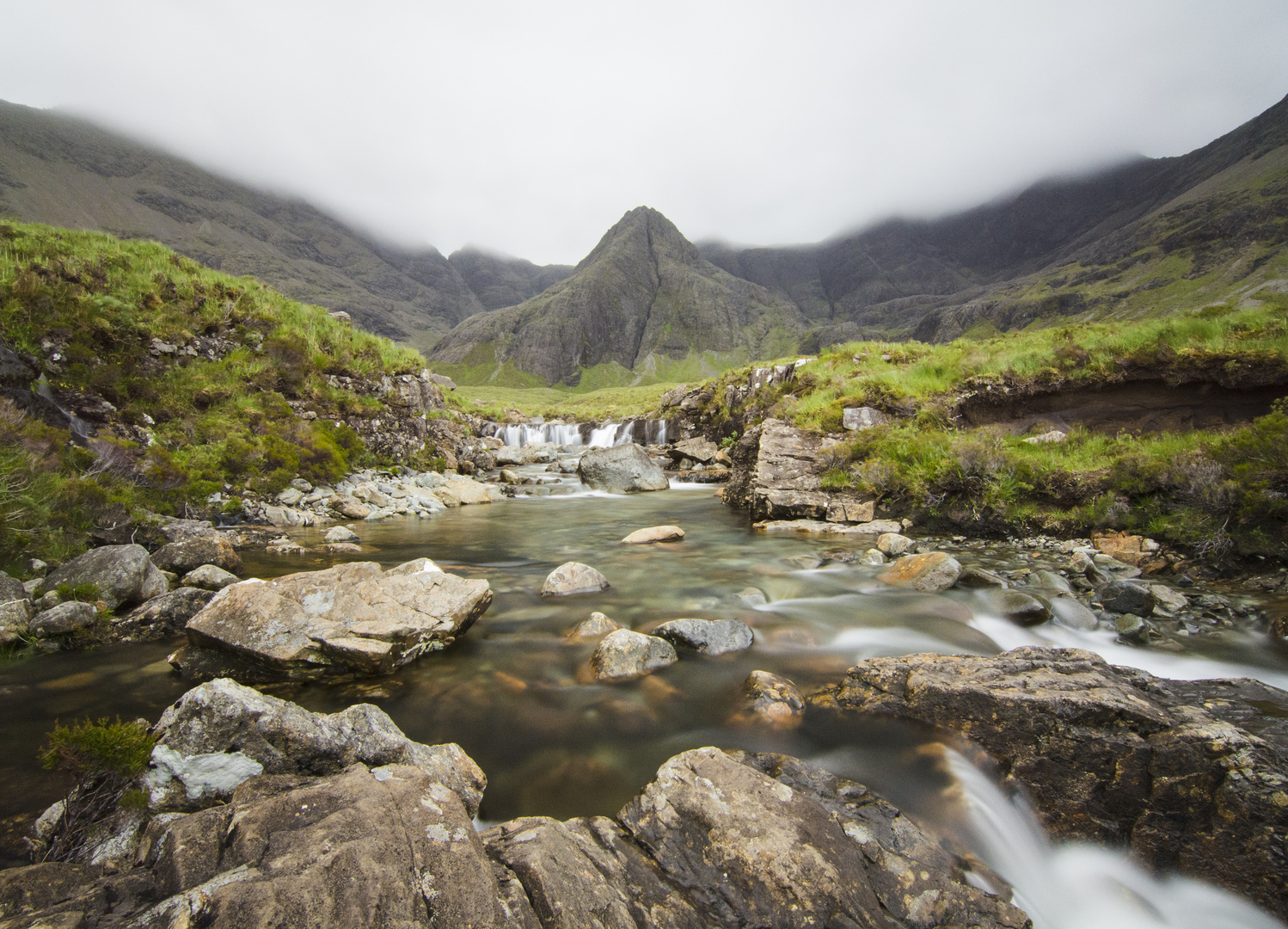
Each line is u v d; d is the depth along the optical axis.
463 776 4.18
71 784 4.14
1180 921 3.64
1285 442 9.08
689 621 7.16
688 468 30.61
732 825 3.60
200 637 6.25
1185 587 8.62
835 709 5.50
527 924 2.64
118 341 15.59
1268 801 3.69
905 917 3.26
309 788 3.24
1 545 8.09
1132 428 13.88
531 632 7.54
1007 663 5.64
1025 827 4.24
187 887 2.62
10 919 2.39
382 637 6.38
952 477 13.02
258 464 15.85
